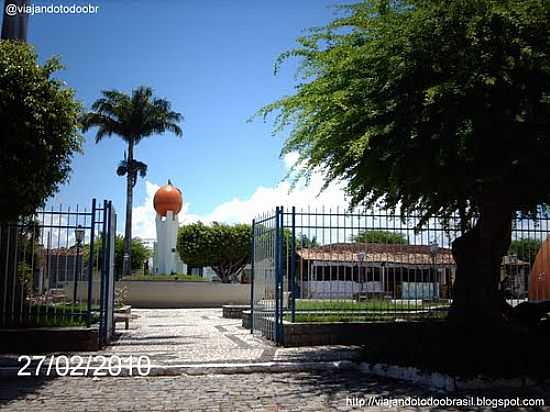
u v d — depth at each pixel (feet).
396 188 34.09
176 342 44.19
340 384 28.68
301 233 41.52
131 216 137.39
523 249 45.27
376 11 33.30
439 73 29.19
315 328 40.86
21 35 44.83
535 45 28.04
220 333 52.11
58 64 35.01
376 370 31.35
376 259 43.06
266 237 46.26
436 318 42.93
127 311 65.67
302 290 42.80
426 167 30.22
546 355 29.43
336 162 34.45
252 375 31.40
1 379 30.22
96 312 41.63
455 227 43.11
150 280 110.63
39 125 32.19
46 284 42.52
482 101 28.63
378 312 42.91
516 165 30.48
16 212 33.53
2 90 31.53
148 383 29.17
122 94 138.41
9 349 36.68
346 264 43.21
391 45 29.71
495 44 28.35
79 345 37.78
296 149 36.22
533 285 49.42
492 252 35.32
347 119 30.94
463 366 27.91
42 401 25.11
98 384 28.86
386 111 29.66
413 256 43.62
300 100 33.68
